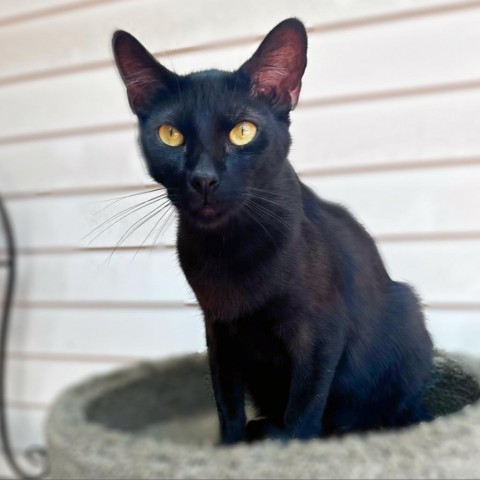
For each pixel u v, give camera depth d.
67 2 0.74
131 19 0.61
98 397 0.44
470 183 0.65
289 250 0.36
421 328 0.42
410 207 0.67
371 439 0.29
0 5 0.79
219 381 0.40
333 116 0.69
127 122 0.73
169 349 0.76
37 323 0.85
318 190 0.70
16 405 0.88
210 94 0.36
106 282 0.76
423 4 0.63
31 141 0.81
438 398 0.43
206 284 0.37
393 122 0.67
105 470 0.29
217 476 0.28
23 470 0.87
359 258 0.41
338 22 0.66
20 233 0.84
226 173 0.35
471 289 0.66
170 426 0.50
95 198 0.74
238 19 0.59
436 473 0.28
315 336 0.36
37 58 0.79
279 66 0.38
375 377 0.41
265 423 0.41
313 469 0.27
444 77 0.64
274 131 0.37
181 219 0.38
